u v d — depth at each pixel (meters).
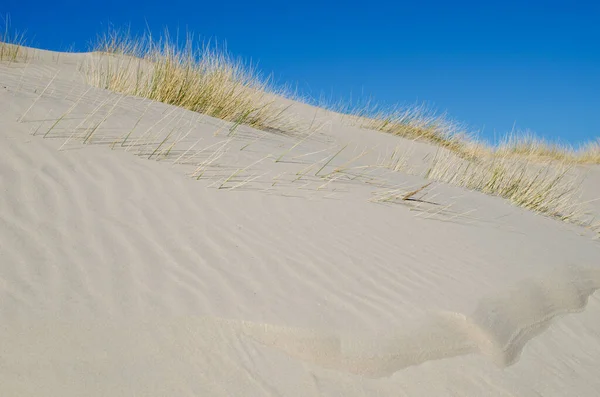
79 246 2.72
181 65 6.84
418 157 8.67
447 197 4.98
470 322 2.73
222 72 7.07
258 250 2.99
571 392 2.48
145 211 3.13
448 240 3.73
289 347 2.37
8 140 3.47
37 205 2.96
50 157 3.44
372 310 2.66
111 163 3.57
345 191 4.18
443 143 10.72
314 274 2.88
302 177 4.25
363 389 2.23
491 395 2.35
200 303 2.48
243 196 3.58
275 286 2.71
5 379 1.94
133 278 2.57
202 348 2.26
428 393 2.28
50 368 2.02
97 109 4.48
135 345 2.19
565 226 5.49
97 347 2.15
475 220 4.41
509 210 5.35
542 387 2.47
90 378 2.01
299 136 7.20
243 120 6.50
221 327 2.37
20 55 8.56
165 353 2.19
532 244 4.12
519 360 2.64
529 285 3.29
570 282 3.53
